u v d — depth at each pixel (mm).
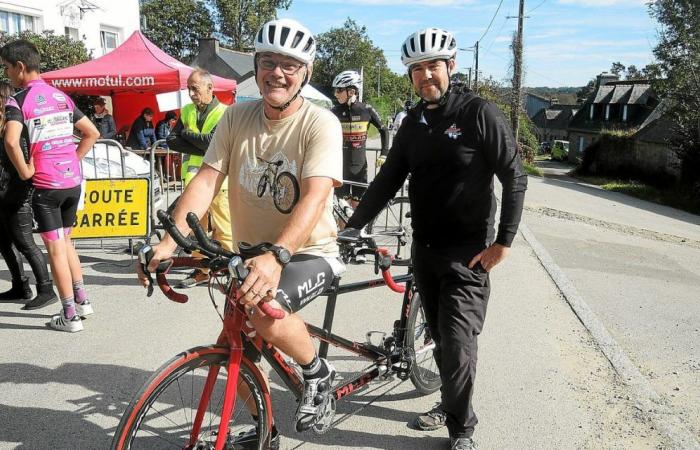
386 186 3111
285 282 2424
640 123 57688
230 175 2635
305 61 2379
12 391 3555
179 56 45375
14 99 4008
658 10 29125
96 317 4770
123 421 2166
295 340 2463
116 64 11602
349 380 3127
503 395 3744
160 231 6801
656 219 15359
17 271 5020
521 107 43844
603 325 5133
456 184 2875
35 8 14641
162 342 4332
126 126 14844
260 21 55000
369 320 4930
